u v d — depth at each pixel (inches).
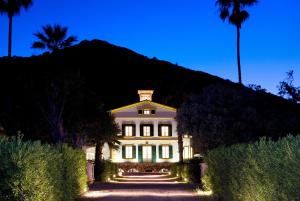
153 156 2632.9
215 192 776.9
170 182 1525.6
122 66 4741.6
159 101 3892.7
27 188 410.3
